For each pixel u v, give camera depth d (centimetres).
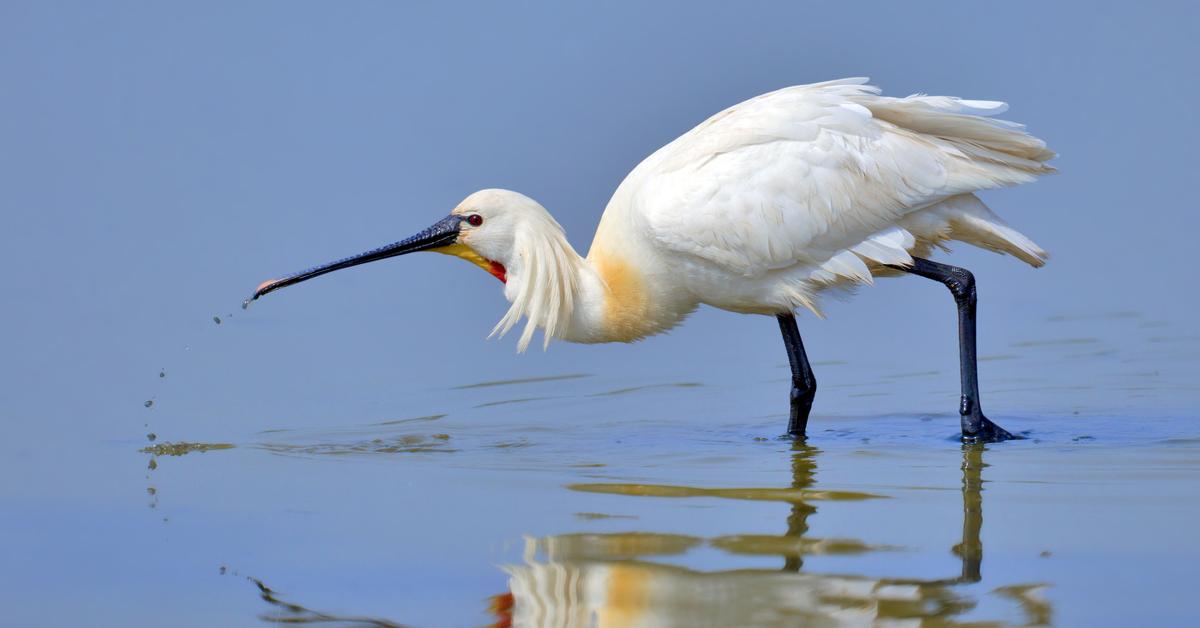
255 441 1520
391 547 1111
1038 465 1370
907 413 1675
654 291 1598
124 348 1869
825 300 1619
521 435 1574
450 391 1781
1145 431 1521
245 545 1127
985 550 1074
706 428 1612
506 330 1606
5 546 1132
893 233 1542
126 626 955
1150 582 993
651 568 1038
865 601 959
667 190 1547
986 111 1544
